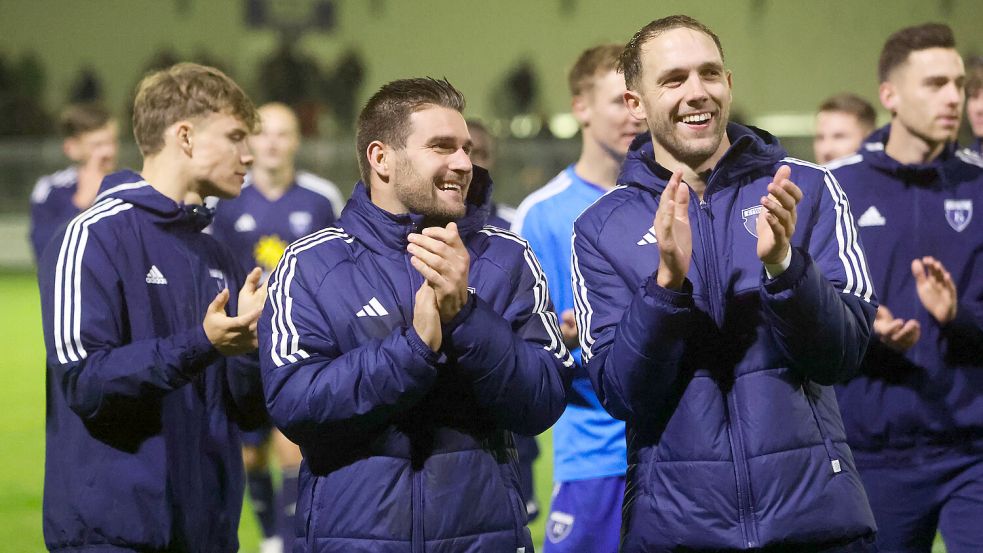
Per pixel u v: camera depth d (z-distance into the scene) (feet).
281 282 20.24
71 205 54.03
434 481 19.40
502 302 20.36
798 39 156.04
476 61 166.09
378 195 20.53
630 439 21.34
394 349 18.71
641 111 21.81
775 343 20.15
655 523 20.44
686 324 19.65
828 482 19.98
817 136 43.01
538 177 120.16
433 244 18.53
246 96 24.95
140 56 164.66
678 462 20.31
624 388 20.11
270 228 48.44
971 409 27.22
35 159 128.98
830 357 19.54
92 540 22.45
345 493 19.51
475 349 18.95
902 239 27.81
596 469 29.09
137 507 22.44
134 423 22.68
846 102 42.14
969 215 27.78
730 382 20.30
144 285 23.30
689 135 20.74
